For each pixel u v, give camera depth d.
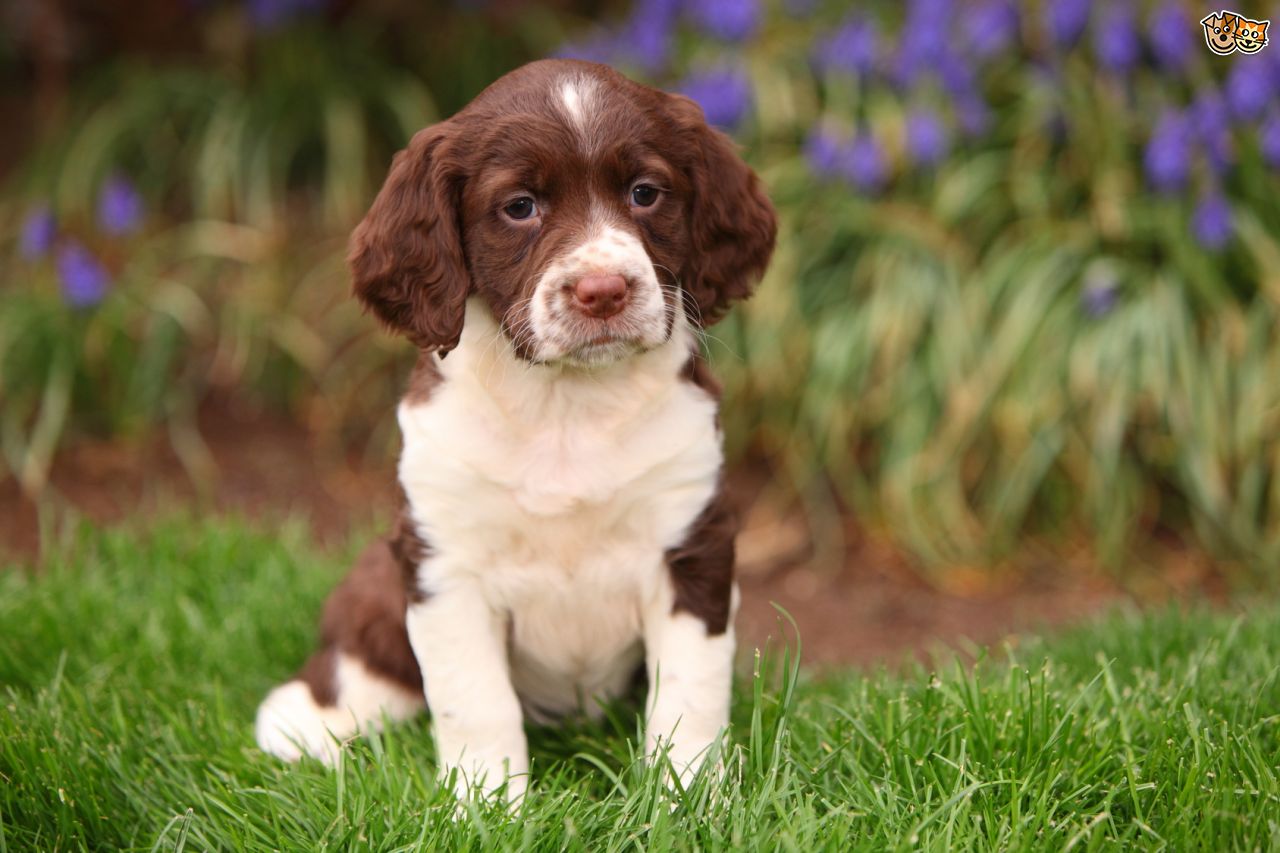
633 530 1.19
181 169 2.14
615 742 1.23
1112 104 1.65
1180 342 1.57
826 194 1.71
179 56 2.37
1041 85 1.68
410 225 1.19
